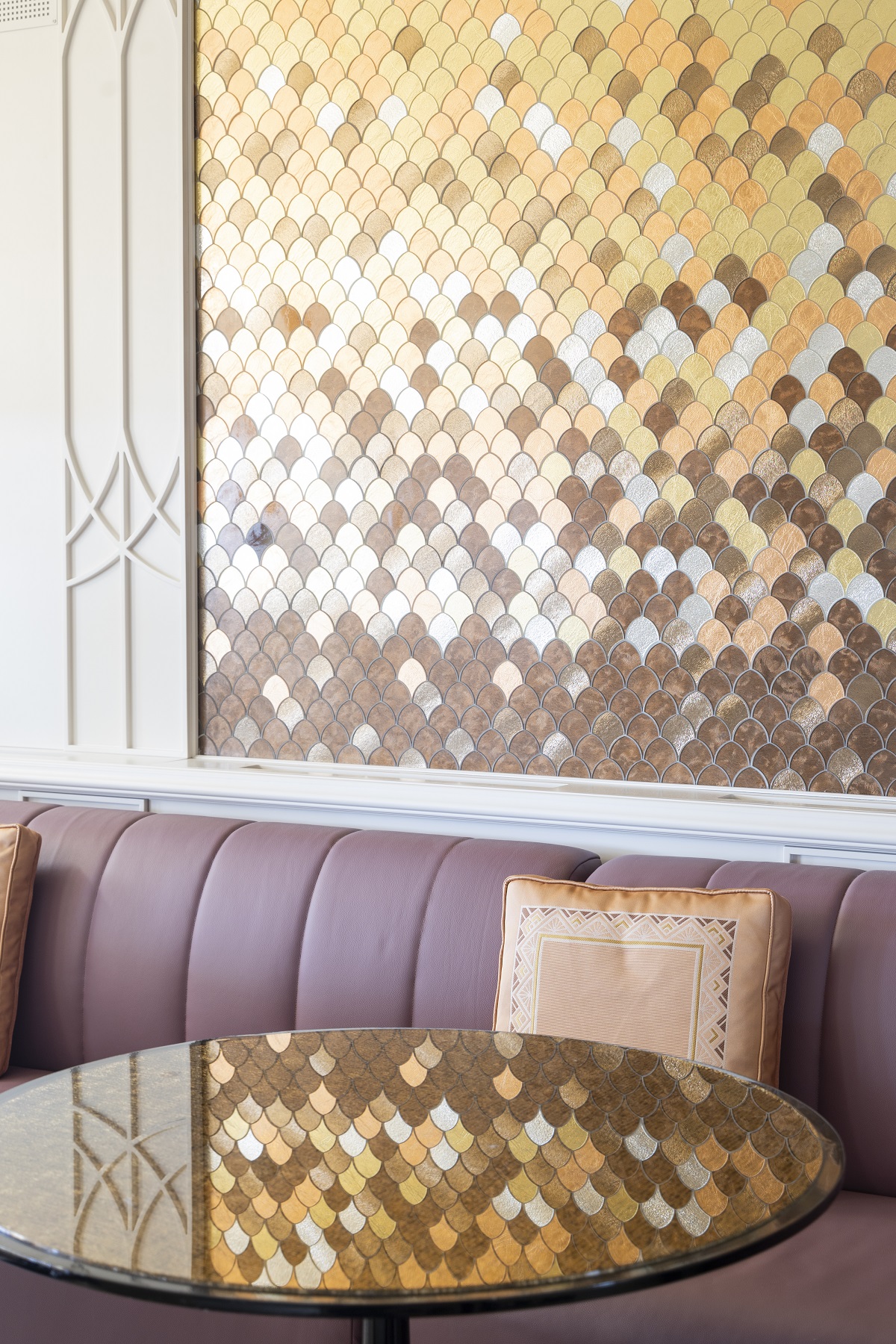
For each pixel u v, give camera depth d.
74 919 2.37
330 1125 1.30
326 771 2.73
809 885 1.97
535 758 2.61
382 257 2.68
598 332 2.52
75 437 2.97
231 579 2.87
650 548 2.50
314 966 2.17
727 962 1.84
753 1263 1.61
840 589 2.37
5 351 3.03
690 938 1.86
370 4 2.66
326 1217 1.08
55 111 2.95
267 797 2.63
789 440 2.39
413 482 2.69
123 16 2.86
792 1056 1.90
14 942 2.33
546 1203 1.11
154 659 2.92
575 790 2.47
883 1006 1.86
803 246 2.37
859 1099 1.85
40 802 2.92
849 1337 1.45
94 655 2.98
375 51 2.66
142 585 2.92
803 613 2.40
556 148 2.53
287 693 2.82
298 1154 1.22
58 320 2.97
